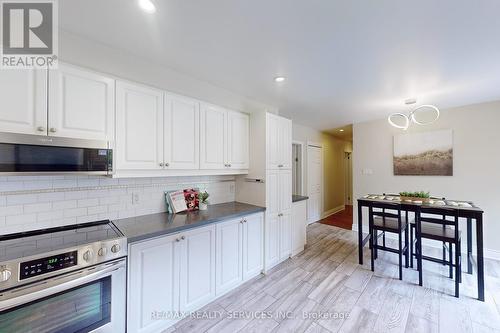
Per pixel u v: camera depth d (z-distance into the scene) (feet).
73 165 4.79
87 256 4.31
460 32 4.92
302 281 8.28
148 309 5.42
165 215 7.20
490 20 4.49
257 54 5.98
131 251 5.11
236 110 9.01
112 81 5.52
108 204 6.41
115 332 4.74
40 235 5.04
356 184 14.58
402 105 10.64
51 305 4.03
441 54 5.90
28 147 4.28
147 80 6.33
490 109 10.19
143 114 6.13
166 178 7.75
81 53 5.23
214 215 7.23
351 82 7.82
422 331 5.81
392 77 7.39
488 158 10.26
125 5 4.16
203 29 4.91
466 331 5.80
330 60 6.28
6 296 3.54
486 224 10.34
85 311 4.39
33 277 3.76
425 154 11.91
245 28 4.87
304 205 11.50
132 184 6.91
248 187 9.45
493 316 6.33
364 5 4.12
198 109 7.54
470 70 6.82
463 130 10.84
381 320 6.23
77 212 5.86
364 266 9.54
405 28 4.81
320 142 18.08
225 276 7.31
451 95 9.23
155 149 6.39
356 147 14.60
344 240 12.92
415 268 9.32
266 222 8.88
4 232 4.88
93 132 5.20
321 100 9.91
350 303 6.98
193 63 6.47
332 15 4.41
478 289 7.09
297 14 4.40
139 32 5.05
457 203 8.60
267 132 9.05
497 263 9.70
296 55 6.01
